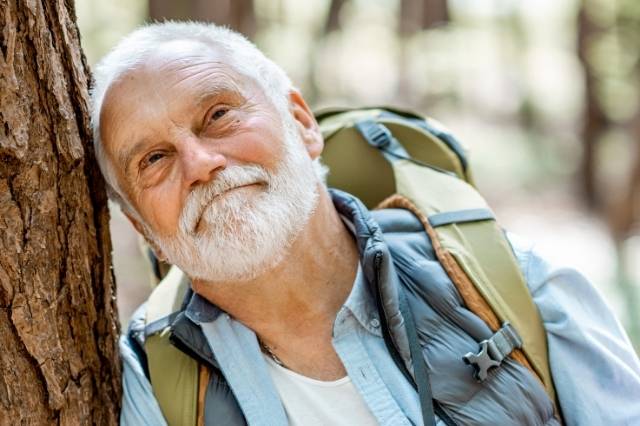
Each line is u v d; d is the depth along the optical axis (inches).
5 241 50.4
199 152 54.7
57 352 53.8
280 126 58.2
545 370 58.2
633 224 270.5
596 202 332.5
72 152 53.1
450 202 63.3
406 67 456.1
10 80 48.4
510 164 373.1
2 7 47.6
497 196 340.5
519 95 489.7
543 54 548.1
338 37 486.6
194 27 60.7
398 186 65.5
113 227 231.6
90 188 57.2
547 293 60.6
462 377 55.7
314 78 432.1
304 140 62.0
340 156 70.2
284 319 59.6
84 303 56.0
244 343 59.1
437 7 463.5
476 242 60.5
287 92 62.0
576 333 59.1
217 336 59.1
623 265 236.7
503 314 57.4
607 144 339.6
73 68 54.5
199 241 55.7
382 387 56.7
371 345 58.2
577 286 61.7
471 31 521.3
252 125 56.6
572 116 449.1
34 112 50.3
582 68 345.4
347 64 511.2
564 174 367.6
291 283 58.6
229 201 55.0
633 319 180.5
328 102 427.8
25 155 49.9
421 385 55.4
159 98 55.6
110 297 59.1
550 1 565.3
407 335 56.6
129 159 56.4
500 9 552.7
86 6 381.7
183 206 55.4
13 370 52.0
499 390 55.5
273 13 468.4
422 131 69.2
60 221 53.4
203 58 57.2
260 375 58.1
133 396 59.1
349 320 58.3
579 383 58.3
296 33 478.0
